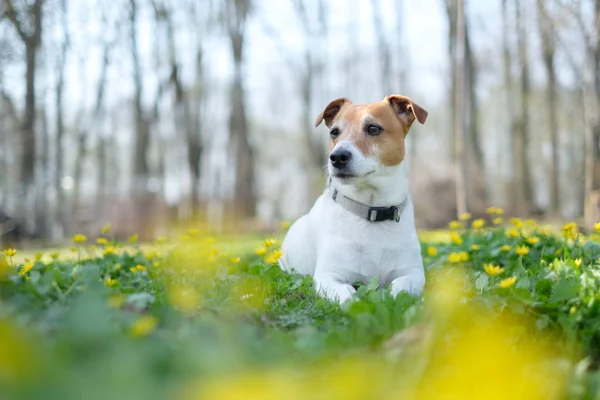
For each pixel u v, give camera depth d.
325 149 24.84
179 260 5.16
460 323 2.81
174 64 22.94
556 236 6.35
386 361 2.35
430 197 18.44
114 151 32.22
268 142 52.84
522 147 24.53
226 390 1.58
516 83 27.09
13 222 18.86
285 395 1.63
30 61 19.52
